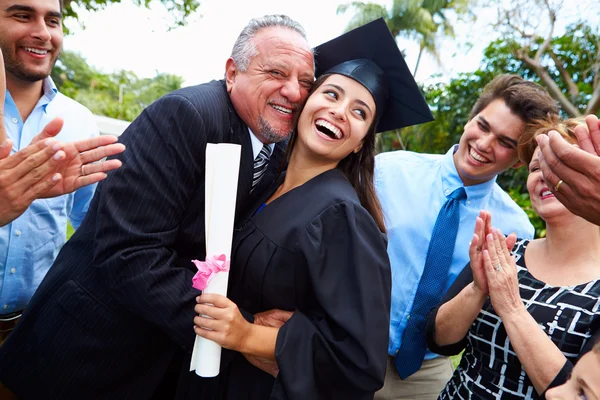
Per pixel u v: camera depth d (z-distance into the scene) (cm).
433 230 261
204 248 200
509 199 283
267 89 197
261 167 219
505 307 174
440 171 274
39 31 236
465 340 206
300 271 179
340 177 201
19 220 248
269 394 189
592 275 178
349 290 172
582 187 117
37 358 200
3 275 247
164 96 193
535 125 221
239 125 204
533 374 163
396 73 209
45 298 202
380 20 200
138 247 177
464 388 195
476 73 1098
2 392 228
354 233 175
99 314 193
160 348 202
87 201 292
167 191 182
